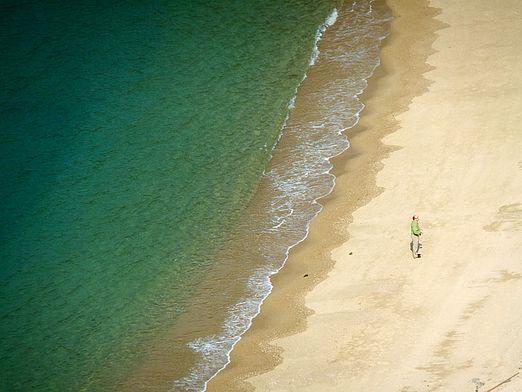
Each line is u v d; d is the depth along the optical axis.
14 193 81.38
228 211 78.19
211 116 90.06
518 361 55.09
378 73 94.06
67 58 100.94
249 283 70.06
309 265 69.44
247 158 84.25
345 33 102.56
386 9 106.25
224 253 73.81
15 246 75.44
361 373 56.94
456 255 65.31
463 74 89.56
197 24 106.25
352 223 72.31
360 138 83.88
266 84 94.56
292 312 64.75
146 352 65.00
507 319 58.50
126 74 97.44
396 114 85.69
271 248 73.31
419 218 70.19
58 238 76.12
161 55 100.31
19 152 86.50
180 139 87.06
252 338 63.94
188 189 80.94
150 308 69.12
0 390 62.19
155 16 108.38
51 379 63.19
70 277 72.25
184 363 63.41
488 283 62.00
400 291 63.19
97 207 79.25
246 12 108.31
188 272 72.25
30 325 68.00
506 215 68.62
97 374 63.41
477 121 81.50
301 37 102.62
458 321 59.19
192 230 76.44
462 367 55.47
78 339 66.56
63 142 87.56
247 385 59.19
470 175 74.25
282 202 78.19
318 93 92.50
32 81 97.25
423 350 57.50
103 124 89.75
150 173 83.00
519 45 92.69
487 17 99.56
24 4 112.81
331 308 63.72
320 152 83.56
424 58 94.12
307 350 60.56
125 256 74.12
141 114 90.81
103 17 108.81
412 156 78.62
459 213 69.81
